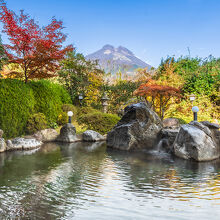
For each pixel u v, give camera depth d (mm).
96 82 18844
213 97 16797
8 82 10562
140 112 9633
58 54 12961
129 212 3455
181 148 7629
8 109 10289
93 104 18203
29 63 13141
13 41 12602
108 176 5363
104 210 3521
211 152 7320
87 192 4277
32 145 9344
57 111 14312
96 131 12906
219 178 5234
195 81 17031
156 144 9570
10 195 4102
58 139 11297
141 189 4461
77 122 14773
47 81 14672
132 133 9219
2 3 11766
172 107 15609
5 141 8953
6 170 5801
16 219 3229
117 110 18000
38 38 12594
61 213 3412
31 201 3844
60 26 12930
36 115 11617
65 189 4434
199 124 7871
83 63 19047
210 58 19344
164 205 3711
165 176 5391
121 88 18734
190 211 3500
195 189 4473
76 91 18141
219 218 3287
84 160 7105
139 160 7184
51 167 6164
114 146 9531
